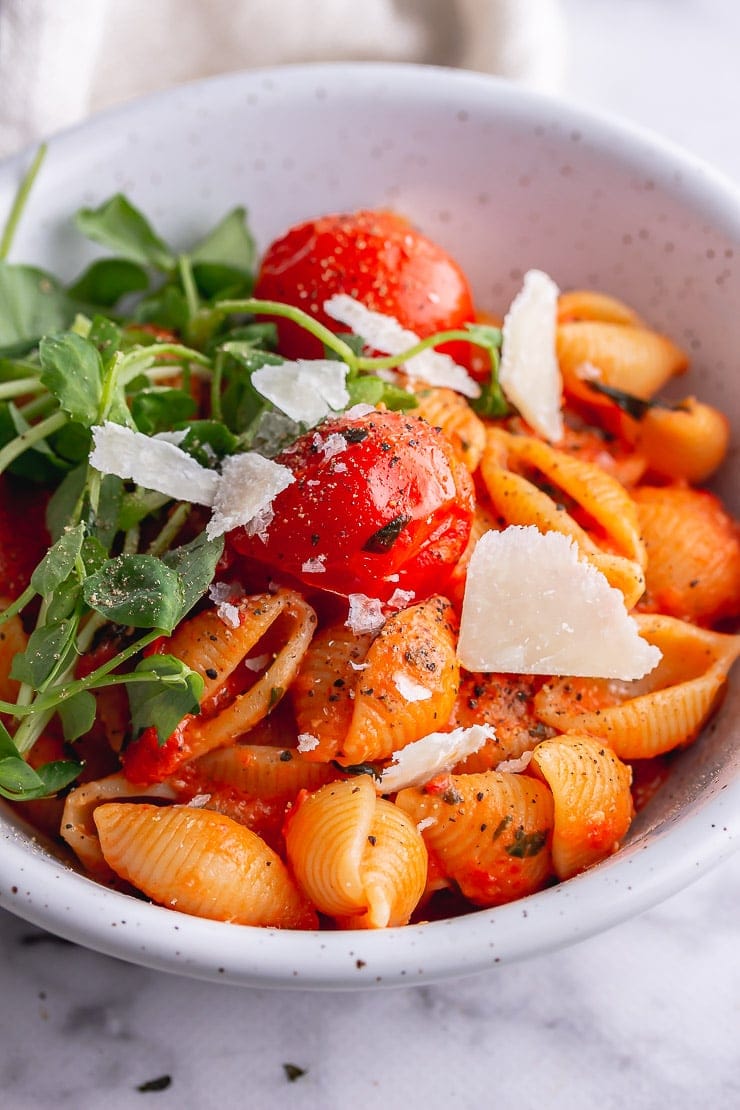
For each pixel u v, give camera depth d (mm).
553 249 280
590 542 231
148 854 207
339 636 220
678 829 203
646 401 255
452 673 216
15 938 228
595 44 375
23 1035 221
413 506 214
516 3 300
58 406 239
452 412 239
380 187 283
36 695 221
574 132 269
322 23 302
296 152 279
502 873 214
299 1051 220
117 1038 220
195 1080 217
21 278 260
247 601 219
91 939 193
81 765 217
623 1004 225
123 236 270
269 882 208
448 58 308
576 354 258
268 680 218
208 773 221
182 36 301
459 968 192
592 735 223
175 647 218
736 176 345
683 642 234
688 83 368
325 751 214
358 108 274
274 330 255
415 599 221
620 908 196
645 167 265
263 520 216
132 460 219
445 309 256
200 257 275
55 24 272
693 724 228
